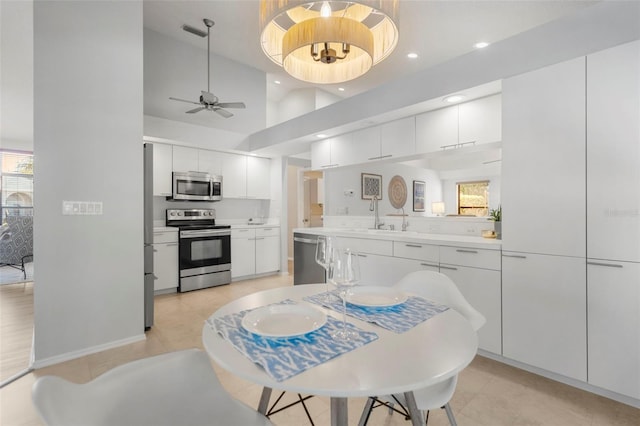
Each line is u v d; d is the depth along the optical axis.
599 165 1.78
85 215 2.38
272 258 5.30
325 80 1.72
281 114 6.18
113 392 0.87
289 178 7.11
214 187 4.70
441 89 2.49
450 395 1.13
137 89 2.63
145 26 4.00
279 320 1.10
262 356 0.85
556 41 1.94
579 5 3.09
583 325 1.84
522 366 2.14
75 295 2.34
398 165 3.83
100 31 2.46
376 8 1.22
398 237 2.86
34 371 2.13
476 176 3.24
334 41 1.29
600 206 1.78
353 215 4.21
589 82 1.81
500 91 2.38
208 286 4.45
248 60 4.87
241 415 1.01
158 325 2.99
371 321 1.12
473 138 2.55
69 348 2.31
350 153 3.63
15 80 3.55
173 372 1.01
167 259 4.08
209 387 1.06
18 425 1.61
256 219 5.61
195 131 4.31
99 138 2.45
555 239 1.94
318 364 0.81
